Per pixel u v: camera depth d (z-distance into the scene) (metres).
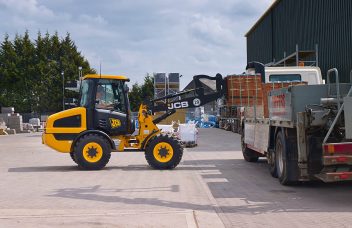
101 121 14.78
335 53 29.33
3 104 61.25
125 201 9.33
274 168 12.20
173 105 15.22
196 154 19.62
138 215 7.88
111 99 15.00
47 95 61.34
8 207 8.75
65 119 14.67
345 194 9.98
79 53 64.94
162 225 7.20
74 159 14.88
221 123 46.09
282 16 41.59
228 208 8.67
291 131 10.73
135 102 34.31
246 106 15.41
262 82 15.28
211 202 9.20
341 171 8.97
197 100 15.37
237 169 14.48
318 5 32.22
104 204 9.02
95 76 14.95
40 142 29.09
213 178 12.59
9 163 16.73
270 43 46.31
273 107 11.56
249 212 8.31
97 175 13.27
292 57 32.97
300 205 8.86
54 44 63.28
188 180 12.21
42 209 8.52
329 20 30.27
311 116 9.65
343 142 8.92
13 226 7.19
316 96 9.98
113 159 17.73
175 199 9.53
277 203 9.08
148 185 11.39
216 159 17.48
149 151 14.51
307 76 15.71
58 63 62.97
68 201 9.34
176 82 48.41
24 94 61.91
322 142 9.53
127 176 13.02
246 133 15.67
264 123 12.73
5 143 28.38
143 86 66.19
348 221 7.50
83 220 7.53
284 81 15.27
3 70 61.16
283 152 10.80
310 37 33.84
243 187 11.04
